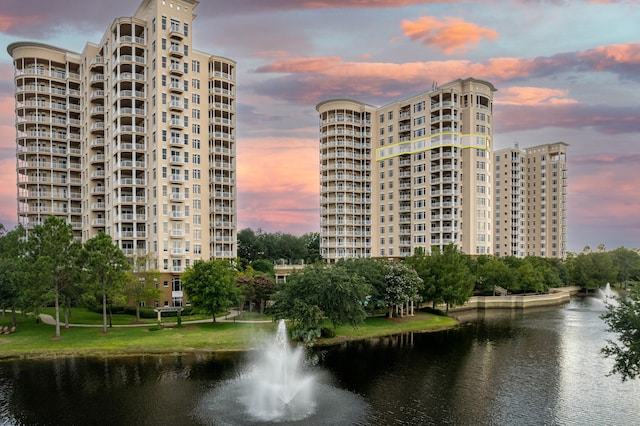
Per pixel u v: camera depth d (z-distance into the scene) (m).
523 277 93.00
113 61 82.19
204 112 84.31
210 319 66.62
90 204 88.69
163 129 78.31
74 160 98.00
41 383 38.28
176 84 79.44
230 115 88.88
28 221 94.50
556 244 162.38
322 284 53.72
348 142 115.94
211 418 30.95
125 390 36.62
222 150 86.88
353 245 116.12
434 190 101.75
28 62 94.94
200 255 82.19
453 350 51.91
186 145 81.31
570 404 34.75
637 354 26.92
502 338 58.78
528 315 79.88
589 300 104.38
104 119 87.31
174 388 37.22
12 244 71.88
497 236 158.75
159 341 51.91
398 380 40.31
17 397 34.91
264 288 71.12
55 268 53.06
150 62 80.19
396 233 110.50
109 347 49.25
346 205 115.88
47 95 94.62
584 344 55.47
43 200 95.75
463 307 86.25
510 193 155.75
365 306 67.38
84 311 73.25
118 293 61.16
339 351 50.94
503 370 43.78
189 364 44.25
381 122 115.94
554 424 31.03
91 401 34.09
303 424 30.09
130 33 83.06
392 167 112.12
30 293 50.62
